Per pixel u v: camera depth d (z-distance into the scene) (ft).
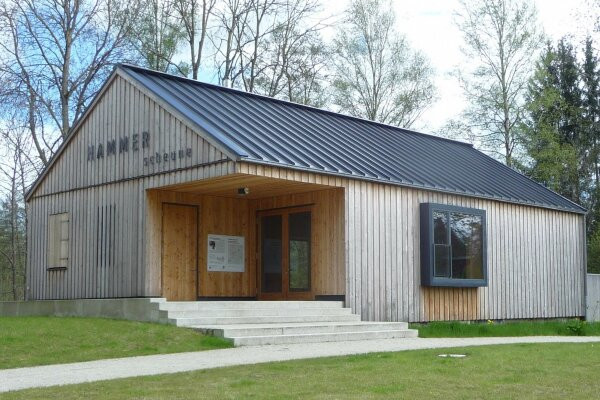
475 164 83.71
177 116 58.90
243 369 33.71
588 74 156.04
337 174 58.44
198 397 26.99
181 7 108.06
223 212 66.64
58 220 71.56
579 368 34.63
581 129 151.84
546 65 128.36
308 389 28.48
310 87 115.14
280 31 112.68
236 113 64.69
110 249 64.80
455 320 67.87
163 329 46.39
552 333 64.44
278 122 66.74
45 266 72.43
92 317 55.31
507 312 73.72
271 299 66.23
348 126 77.00
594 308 86.28
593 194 148.97
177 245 63.16
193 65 110.93
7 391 28.96
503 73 125.80
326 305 57.67
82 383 30.60
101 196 66.49
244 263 67.67
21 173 118.42
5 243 140.05
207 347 43.27
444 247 66.28
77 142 70.18
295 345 45.52
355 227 60.23
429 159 76.33
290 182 57.11
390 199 63.41
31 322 49.16
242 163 52.90
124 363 37.27
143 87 62.90
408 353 39.75
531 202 77.25
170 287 62.28
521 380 30.99
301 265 63.46
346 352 41.16
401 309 63.05
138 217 62.18
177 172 58.39
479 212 70.44
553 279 80.43
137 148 62.95
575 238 84.69
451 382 30.22
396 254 63.26
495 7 123.95
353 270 59.67
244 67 113.19
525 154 130.41
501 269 73.56
